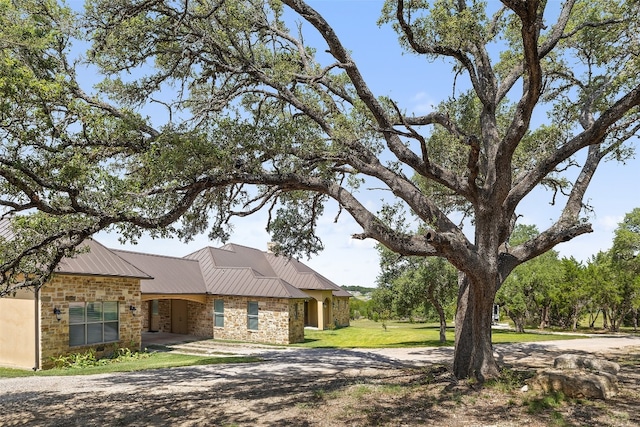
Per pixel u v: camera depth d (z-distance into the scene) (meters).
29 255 8.28
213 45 10.83
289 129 9.38
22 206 7.25
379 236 9.60
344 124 10.24
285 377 12.05
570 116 12.71
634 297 31.30
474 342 10.24
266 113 10.71
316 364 14.69
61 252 8.52
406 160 10.41
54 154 7.73
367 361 15.30
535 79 8.47
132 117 9.36
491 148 10.67
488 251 9.86
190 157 8.09
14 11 8.16
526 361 14.27
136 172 9.38
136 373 13.31
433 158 13.45
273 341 23.95
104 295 17.59
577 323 39.47
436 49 10.53
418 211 10.23
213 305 25.78
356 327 36.06
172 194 8.44
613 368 10.08
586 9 11.50
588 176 11.13
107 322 17.78
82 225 7.96
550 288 32.38
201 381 11.64
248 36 11.08
